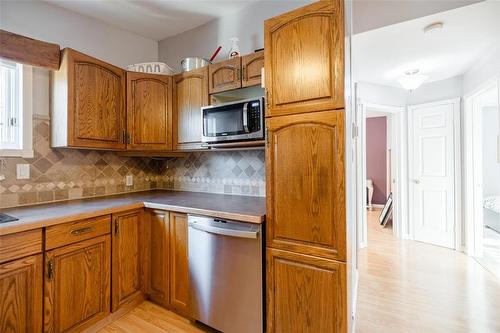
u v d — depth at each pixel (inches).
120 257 79.6
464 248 135.8
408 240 156.2
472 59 116.7
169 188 120.4
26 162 81.0
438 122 145.3
